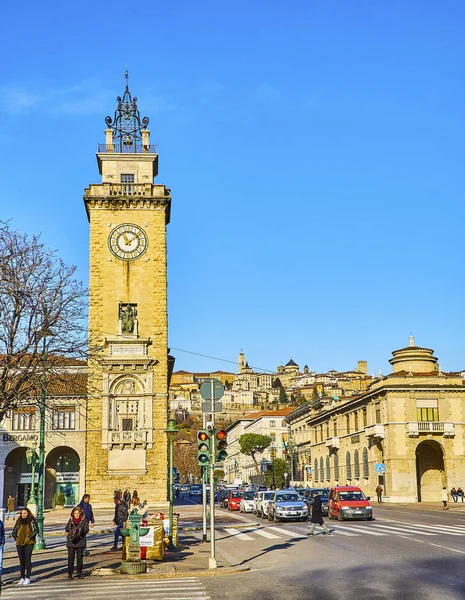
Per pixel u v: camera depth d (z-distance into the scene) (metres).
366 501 50.88
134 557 25.61
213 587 21.14
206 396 27.91
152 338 65.75
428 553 27.41
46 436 72.06
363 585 20.09
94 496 62.84
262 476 159.75
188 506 83.38
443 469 81.31
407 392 81.06
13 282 32.53
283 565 26.30
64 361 38.38
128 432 63.81
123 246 67.38
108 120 71.62
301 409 133.38
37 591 21.27
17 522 23.44
